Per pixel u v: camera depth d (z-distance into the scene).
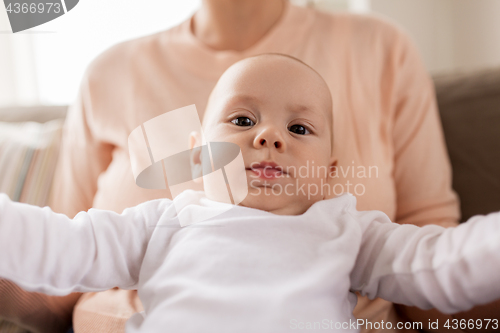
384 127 0.78
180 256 0.47
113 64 0.87
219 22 0.83
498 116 0.96
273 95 0.56
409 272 0.44
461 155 0.98
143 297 0.47
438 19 1.91
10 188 0.90
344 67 0.79
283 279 0.43
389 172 0.74
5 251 0.42
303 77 0.59
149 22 1.54
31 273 0.43
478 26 1.78
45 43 1.73
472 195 0.96
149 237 0.51
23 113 1.21
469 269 0.39
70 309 0.77
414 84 0.84
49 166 0.97
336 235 0.49
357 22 0.86
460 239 0.41
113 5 1.51
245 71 0.59
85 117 0.88
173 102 0.77
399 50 0.83
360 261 0.51
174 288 0.44
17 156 0.95
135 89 0.81
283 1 0.89
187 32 0.86
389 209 0.69
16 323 0.69
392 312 0.66
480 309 0.57
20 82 1.80
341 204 0.55
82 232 0.47
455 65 1.91
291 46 0.81
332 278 0.44
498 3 1.66
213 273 0.44
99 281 0.47
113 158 0.83
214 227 0.49
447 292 0.41
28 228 0.44
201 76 0.79
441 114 1.02
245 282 0.43
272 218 0.49
